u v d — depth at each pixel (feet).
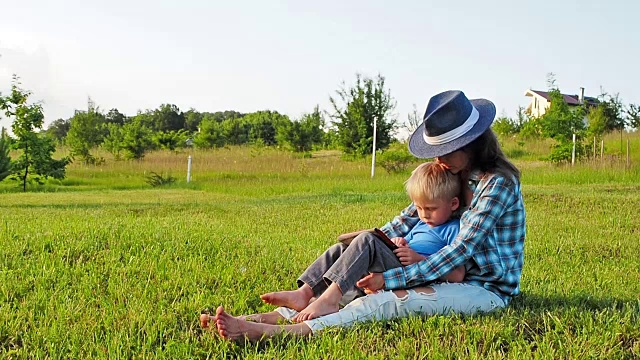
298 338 12.67
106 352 12.21
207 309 14.58
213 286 17.51
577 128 99.91
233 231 28.55
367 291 13.97
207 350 12.46
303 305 13.75
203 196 55.21
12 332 13.32
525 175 62.18
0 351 12.46
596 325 13.29
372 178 68.13
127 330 13.44
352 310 13.32
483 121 13.82
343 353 11.77
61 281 17.43
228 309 15.30
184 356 12.05
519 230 14.12
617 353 12.01
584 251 24.76
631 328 13.16
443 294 13.79
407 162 77.71
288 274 19.27
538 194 43.93
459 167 14.17
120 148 110.42
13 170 69.92
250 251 22.25
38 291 16.40
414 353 12.05
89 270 18.81
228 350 12.39
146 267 19.16
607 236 28.50
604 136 95.81
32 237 22.47
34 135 71.20
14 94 70.18
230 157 103.19
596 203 39.93
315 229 30.78
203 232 25.46
